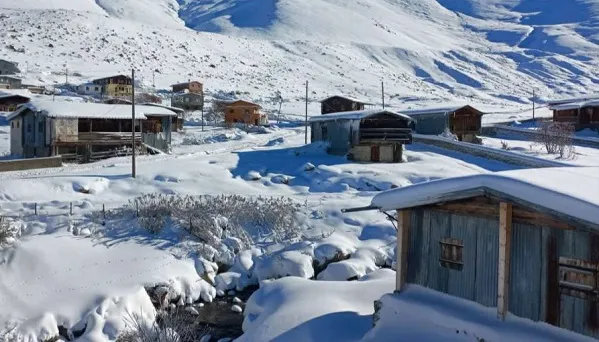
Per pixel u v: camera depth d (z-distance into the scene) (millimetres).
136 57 138125
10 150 46406
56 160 38750
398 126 43062
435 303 13297
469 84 184875
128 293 18938
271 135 64062
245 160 41188
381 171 36969
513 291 12055
